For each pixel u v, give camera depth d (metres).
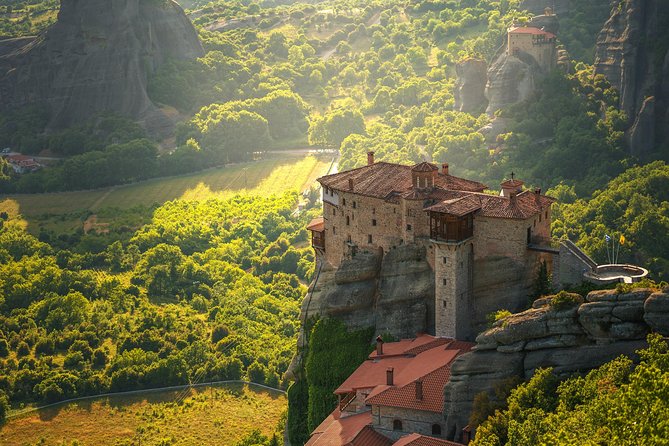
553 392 141.25
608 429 119.81
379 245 192.12
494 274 176.38
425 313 185.75
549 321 147.12
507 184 180.00
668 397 116.00
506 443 133.88
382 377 167.38
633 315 141.12
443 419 151.88
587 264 170.75
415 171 185.12
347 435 157.88
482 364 150.50
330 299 194.75
